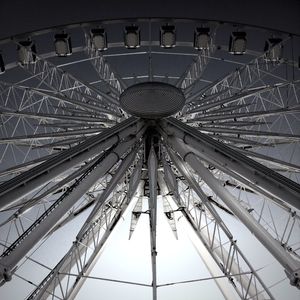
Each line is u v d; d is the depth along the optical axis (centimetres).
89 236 2012
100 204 1602
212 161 1798
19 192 1349
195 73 2272
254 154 1869
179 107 1784
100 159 1669
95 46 2267
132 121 1819
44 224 1368
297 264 1340
